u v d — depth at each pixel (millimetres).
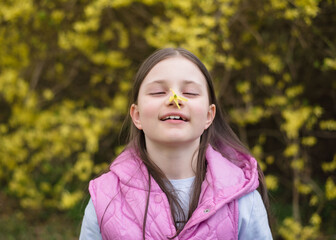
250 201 1163
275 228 2645
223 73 2855
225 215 1107
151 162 1174
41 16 2660
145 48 3023
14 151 2904
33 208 3109
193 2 2469
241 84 2666
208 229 1083
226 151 1406
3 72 2920
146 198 1125
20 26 2943
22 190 2945
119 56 2807
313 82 3098
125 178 1162
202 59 2320
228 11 2424
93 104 3266
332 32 2781
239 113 2775
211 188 1152
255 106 3051
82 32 2664
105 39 2883
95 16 2629
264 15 2654
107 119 2715
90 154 2916
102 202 1143
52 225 2910
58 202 3023
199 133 1130
